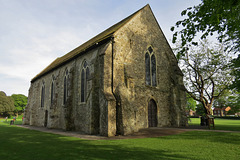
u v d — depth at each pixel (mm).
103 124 13094
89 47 17281
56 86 23141
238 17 6242
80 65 18922
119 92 13984
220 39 7020
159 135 12688
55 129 20641
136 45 17609
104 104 13281
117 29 15883
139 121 16250
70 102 18891
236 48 12383
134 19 18125
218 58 23641
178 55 6867
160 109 19062
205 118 21875
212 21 5895
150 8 20875
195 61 25031
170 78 21422
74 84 19609
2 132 17359
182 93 20656
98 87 15227
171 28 6551
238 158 6430
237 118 52188
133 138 11422
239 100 35438
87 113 15188
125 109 13555
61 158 6699
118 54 15328
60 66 23922
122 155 6957
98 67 15719
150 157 6609
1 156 7289
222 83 24141
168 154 7059
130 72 16203
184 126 19438
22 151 8219
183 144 9164
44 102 27484
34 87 33062
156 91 19062
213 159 6301
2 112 73812
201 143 9406
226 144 9070
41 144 10008
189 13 6180
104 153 7348
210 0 5574
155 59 20000
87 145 9273
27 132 17172
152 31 20344
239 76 15164
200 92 24781
